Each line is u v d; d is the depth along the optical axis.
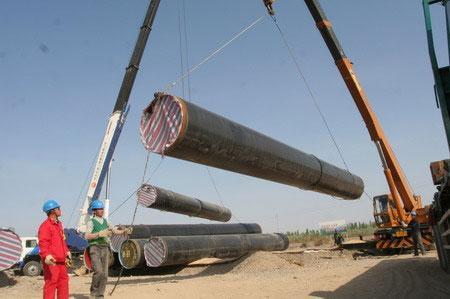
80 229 18.83
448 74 5.66
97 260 8.24
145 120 9.38
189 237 15.23
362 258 19.94
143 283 12.15
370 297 8.04
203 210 21.08
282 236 21.34
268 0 15.27
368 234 57.75
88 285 12.58
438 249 11.85
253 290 9.58
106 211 19.03
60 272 7.10
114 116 19.97
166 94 9.00
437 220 11.24
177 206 18.97
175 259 14.16
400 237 21.48
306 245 44.06
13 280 12.00
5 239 11.37
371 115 16.86
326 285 9.77
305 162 12.64
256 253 16.45
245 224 21.28
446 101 5.60
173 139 8.67
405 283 9.44
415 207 18.45
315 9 16.41
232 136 9.77
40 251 6.83
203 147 9.15
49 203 7.10
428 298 7.73
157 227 16.72
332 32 16.61
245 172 10.98
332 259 19.14
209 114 9.46
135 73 20.53
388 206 21.88
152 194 17.44
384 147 17.25
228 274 14.04
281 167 11.58
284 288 9.68
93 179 19.34
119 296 9.37
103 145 19.70
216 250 16.09
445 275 10.49
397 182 17.95
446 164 7.77
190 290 9.84
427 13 6.16
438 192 9.13
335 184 14.40
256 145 10.53
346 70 16.53
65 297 7.13
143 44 20.80
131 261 14.39
